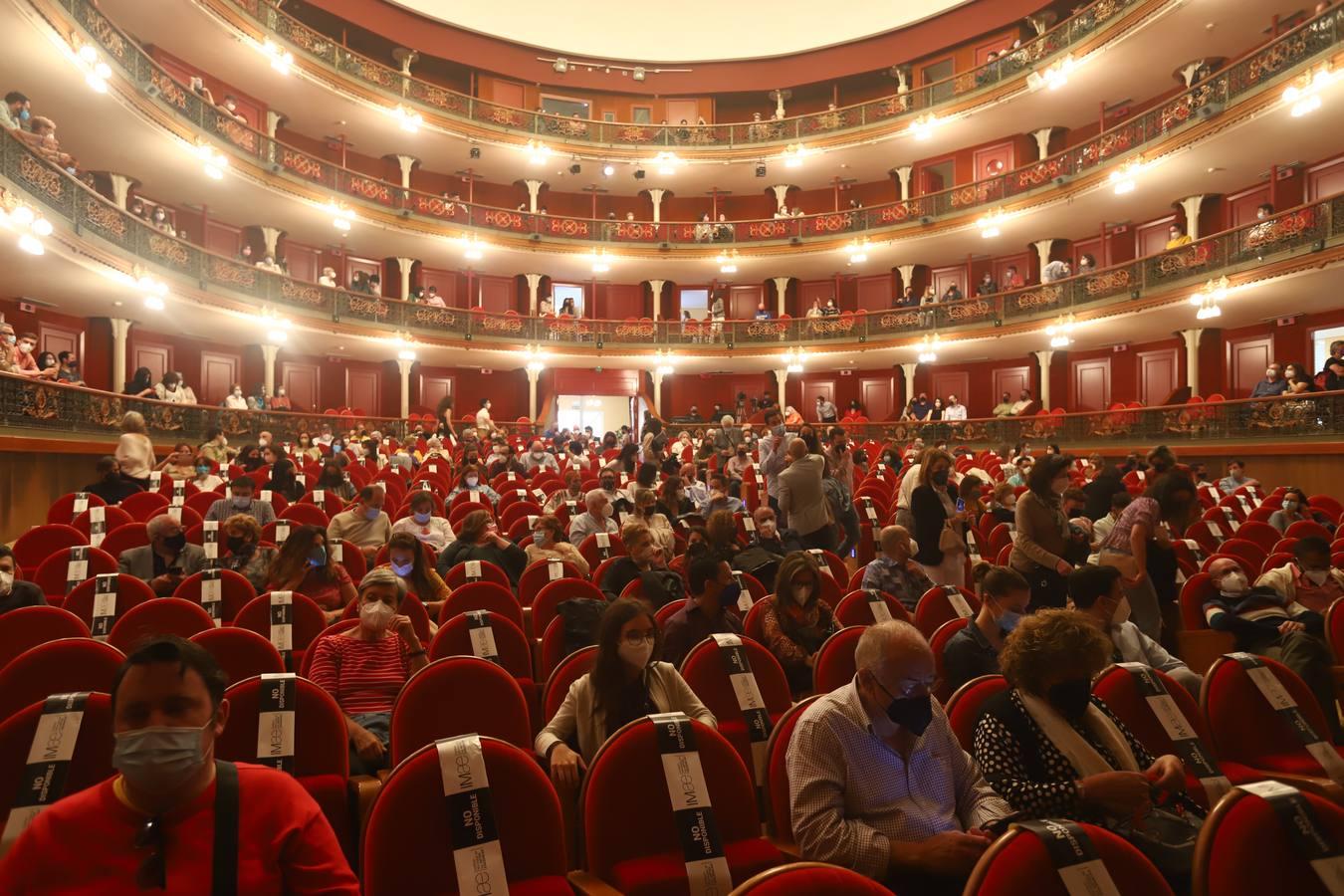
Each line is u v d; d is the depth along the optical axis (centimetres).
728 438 1920
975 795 288
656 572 591
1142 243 2416
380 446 2064
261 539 791
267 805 189
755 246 2978
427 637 522
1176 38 2077
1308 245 1688
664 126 2991
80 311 1900
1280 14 1950
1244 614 536
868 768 276
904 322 2781
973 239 2672
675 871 260
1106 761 290
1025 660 296
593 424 3353
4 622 430
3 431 1112
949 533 663
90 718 270
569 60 3064
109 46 1545
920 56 2836
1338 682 468
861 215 2850
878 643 275
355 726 370
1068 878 192
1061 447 2205
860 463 2067
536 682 529
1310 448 1562
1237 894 203
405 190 2617
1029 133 2664
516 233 2855
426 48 2809
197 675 185
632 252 2989
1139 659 452
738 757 288
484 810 242
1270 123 1775
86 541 770
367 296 2555
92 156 1886
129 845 179
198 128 1889
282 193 2206
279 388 2617
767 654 423
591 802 269
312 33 2309
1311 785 328
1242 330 2175
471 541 712
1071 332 2370
